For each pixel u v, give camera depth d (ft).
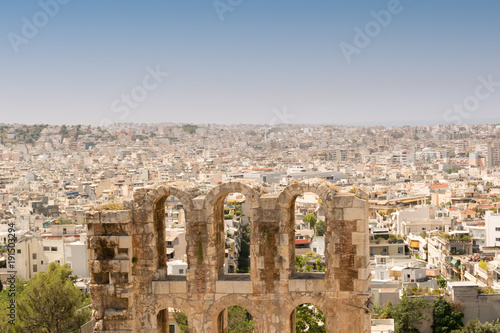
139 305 150.20
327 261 143.33
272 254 145.48
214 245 149.07
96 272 149.38
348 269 142.20
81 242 564.30
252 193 145.69
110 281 149.07
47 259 552.00
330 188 144.77
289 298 145.18
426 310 395.75
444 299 401.08
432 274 532.32
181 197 148.36
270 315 145.69
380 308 406.21
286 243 144.97
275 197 145.18
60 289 337.72
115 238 148.87
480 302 402.31
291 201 148.66
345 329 142.61
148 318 149.89
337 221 142.72
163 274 153.07
